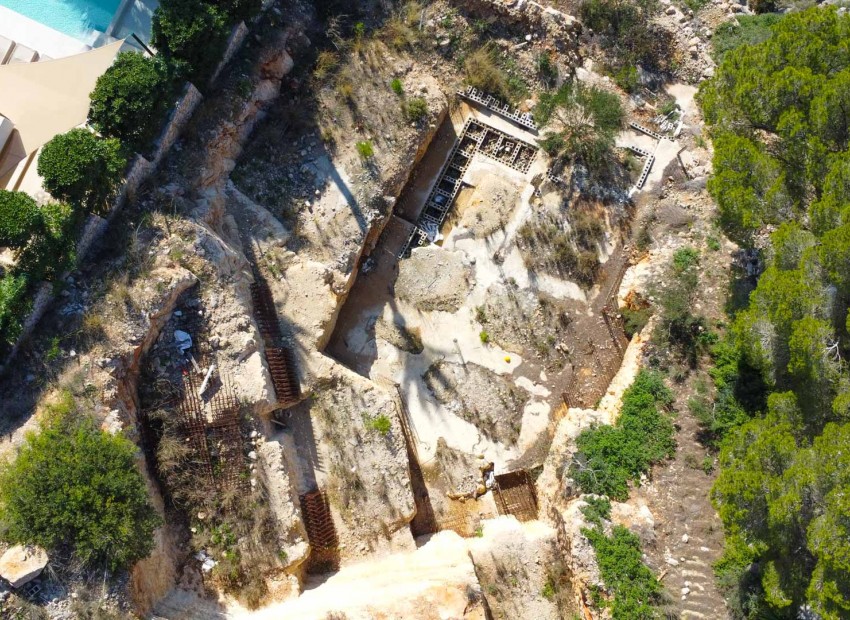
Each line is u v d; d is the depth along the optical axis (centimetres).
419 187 2659
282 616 2022
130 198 2205
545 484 2439
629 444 2286
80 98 2227
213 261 2227
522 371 2552
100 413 2017
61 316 2077
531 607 2247
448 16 2639
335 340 2564
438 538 2392
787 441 1853
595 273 2584
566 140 2614
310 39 2566
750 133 2189
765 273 2009
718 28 2647
